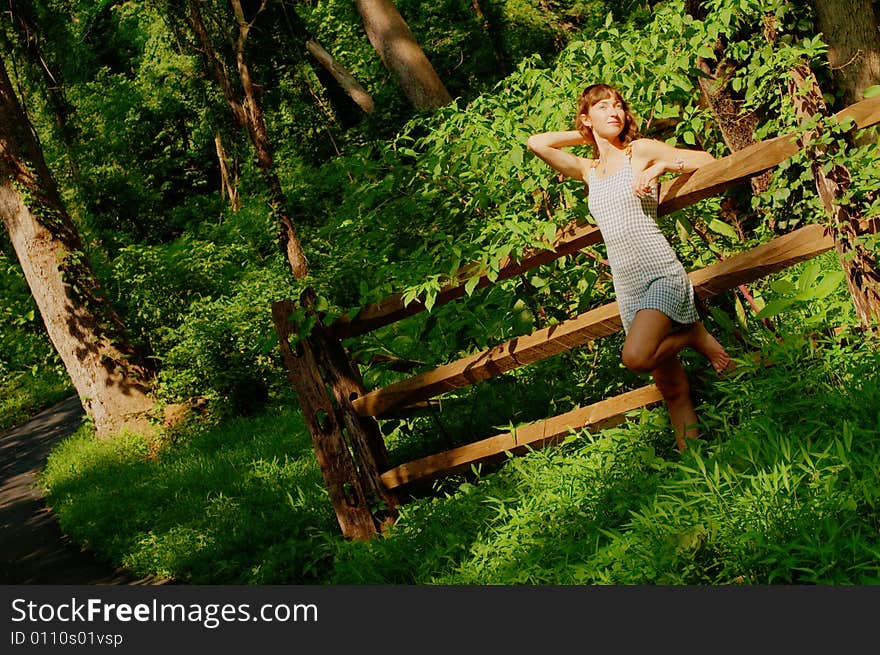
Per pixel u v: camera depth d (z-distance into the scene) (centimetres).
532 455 502
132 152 2917
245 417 1285
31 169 1405
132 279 1523
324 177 611
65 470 1242
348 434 546
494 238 495
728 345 466
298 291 1245
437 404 597
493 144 504
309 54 2347
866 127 424
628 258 423
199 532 666
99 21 2794
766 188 548
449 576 421
